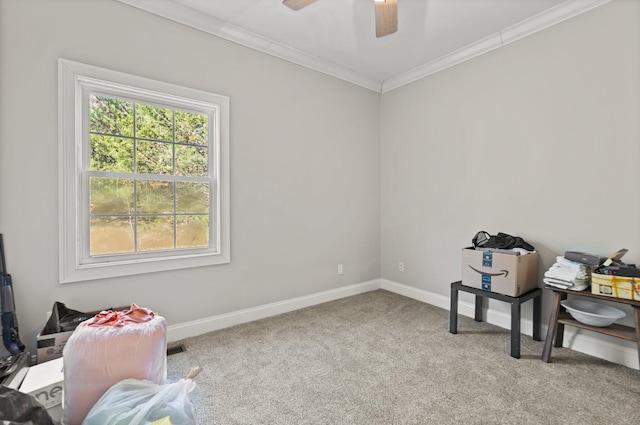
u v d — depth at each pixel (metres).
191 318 2.49
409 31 2.63
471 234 2.93
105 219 2.19
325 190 3.32
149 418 1.14
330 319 2.84
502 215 2.69
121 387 1.23
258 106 2.80
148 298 2.30
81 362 1.25
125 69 2.16
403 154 3.56
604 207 2.14
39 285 1.91
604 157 2.13
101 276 2.10
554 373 1.94
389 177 3.73
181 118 2.49
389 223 3.74
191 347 2.29
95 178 2.14
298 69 3.06
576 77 2.24
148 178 2.34
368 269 3.74
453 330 2.53
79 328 1.33
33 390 1.33
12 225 1.83
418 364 2.05
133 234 2.30
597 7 2.13
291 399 1.69
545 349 2.09
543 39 2.41
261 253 2.86
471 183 2.92
